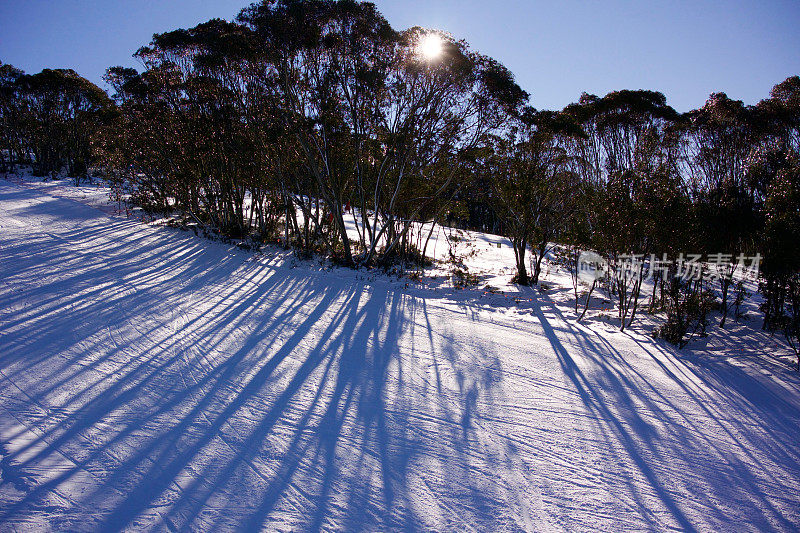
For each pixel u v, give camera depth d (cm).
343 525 392
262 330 872
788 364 888
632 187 1067
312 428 548
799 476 542
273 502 413
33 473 416
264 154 1432
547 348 923
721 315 1209
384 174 1445
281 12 1263
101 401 562
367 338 884
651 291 1498
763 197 1244
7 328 756
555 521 427
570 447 564
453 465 502
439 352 845
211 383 640
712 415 683
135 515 377
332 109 1306
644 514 452
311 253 1523
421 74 1308
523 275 1494
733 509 473
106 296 984
